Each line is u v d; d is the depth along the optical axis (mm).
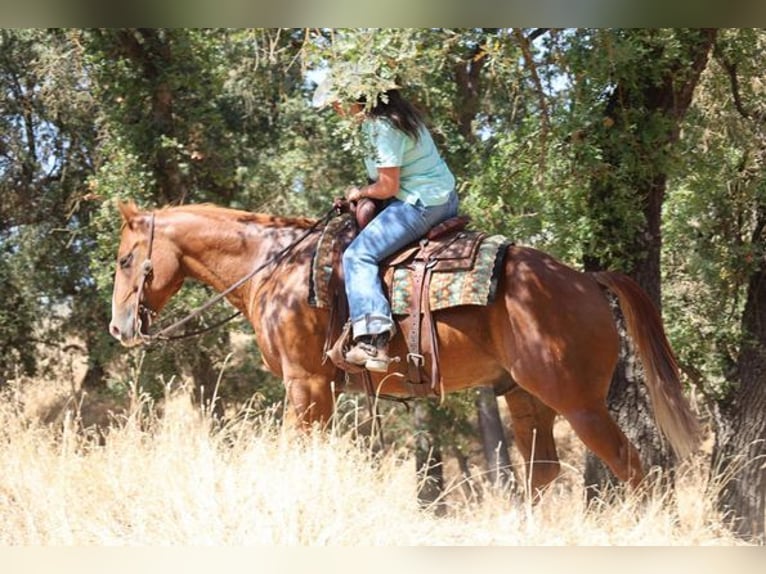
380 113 7051
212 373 16125
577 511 6672
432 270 7031
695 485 7973
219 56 14438
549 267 6945
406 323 7055
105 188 14008
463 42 8078
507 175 10375
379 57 6918
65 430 7254
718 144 11359
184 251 8164
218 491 6324
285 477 6188
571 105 9195
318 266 7375
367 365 6953
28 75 16750
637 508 6719
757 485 11719
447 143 12789
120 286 8242
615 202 9500
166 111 14266
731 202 12711
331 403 7555
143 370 15672
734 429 12133
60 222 17969
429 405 18031
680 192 12602
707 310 14031
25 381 18469
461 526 6660
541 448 7641
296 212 16188
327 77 7141
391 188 7055
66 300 18625
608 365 6879
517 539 6352
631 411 9516
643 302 7129
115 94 14086
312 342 7461
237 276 8047
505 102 12406
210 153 14742
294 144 16484
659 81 9336
